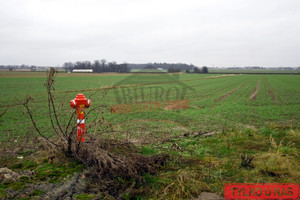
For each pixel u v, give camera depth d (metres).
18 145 6.41
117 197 3.69
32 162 4.74
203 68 127.00
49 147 5.28
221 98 24.14
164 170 4.75
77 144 4.93
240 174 4.68
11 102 19.03
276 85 45.75
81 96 5.03
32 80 54.72
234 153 5.92
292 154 5.75
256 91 32.84
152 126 10.16
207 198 3.82
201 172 4.69
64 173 4.25
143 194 3.86
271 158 5.22
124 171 4.24
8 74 85.88
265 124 11.10
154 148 6.38
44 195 3.54
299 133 7.41
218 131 9.29
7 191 3.54
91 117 12.08
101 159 4.28
